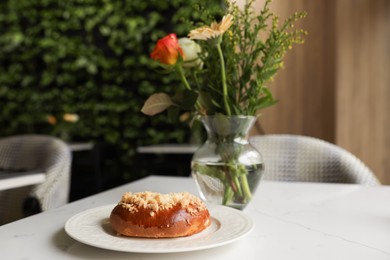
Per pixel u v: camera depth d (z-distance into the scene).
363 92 2.20
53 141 1.61
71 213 0.79
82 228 0.64
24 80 3.04
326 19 2.21
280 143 1.30
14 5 3.05
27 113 3.06
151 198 0.64
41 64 3.04
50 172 1.42
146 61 2.79
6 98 3.10
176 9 2.71
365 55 2.19
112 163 2.91
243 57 0.79
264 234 0.67
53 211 0.81
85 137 2.95
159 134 2.78
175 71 0.81
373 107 2.19
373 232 0.68
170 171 2.73
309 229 0.69
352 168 1.21
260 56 0.80
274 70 0.79
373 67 2.19
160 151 2.40
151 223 0.60
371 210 0.81
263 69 0.78
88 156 2.92
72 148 2.58
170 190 1.00
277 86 2.31
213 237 0.61
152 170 2.76
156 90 2.78
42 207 1.32
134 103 2.85
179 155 2.73
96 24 2.91
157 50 0.78
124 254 0.59
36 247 0.62
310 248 0.61
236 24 0.80
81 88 2.95
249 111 0.80
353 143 2.22
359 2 2.18
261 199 0.90
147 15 2.79
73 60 2.96
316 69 2.25
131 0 2.80
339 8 2.18
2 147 1.71
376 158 2.21
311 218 0.76
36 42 3.03
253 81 0.79
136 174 2.76
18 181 1.16
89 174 2.94
